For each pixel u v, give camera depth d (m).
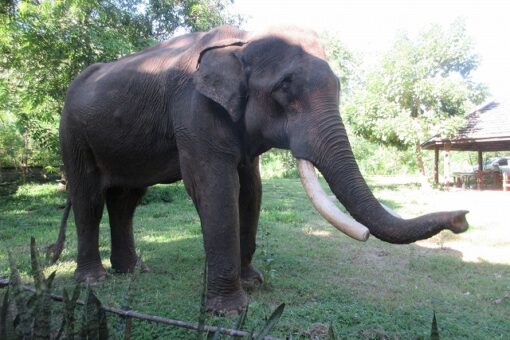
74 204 4.65
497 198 13.15
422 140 16.66
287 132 3.20
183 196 12.09
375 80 16.41
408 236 2.50
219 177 3.47
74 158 4.57
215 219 3.47
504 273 4.91
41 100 9.85
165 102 3.84
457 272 4.93
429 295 4.11
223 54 3.45
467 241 6.66
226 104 3.31
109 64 4.70
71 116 4.50
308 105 3.07
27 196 12.41
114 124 4.13
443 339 3.11
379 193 14.81
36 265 1.79
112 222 4.98
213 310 3.47
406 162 30.58
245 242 4.23
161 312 3.53
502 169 16.45
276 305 3.76
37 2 10.30
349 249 6.02
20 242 6.47
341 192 2.90
